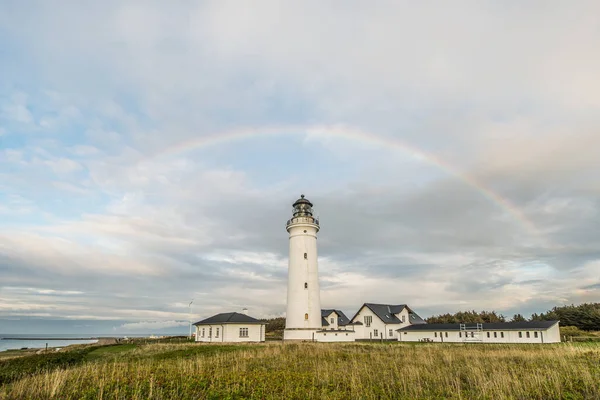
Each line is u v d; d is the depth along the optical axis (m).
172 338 76.56
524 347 43.38
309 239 61.88
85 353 39.47
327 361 29.27
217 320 63.31
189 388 18.78
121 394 17.56
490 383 19.08
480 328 65.81
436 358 30.56
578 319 88.81
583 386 18.33
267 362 28.80
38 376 21.28
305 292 59.53
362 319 76.88
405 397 17.19
